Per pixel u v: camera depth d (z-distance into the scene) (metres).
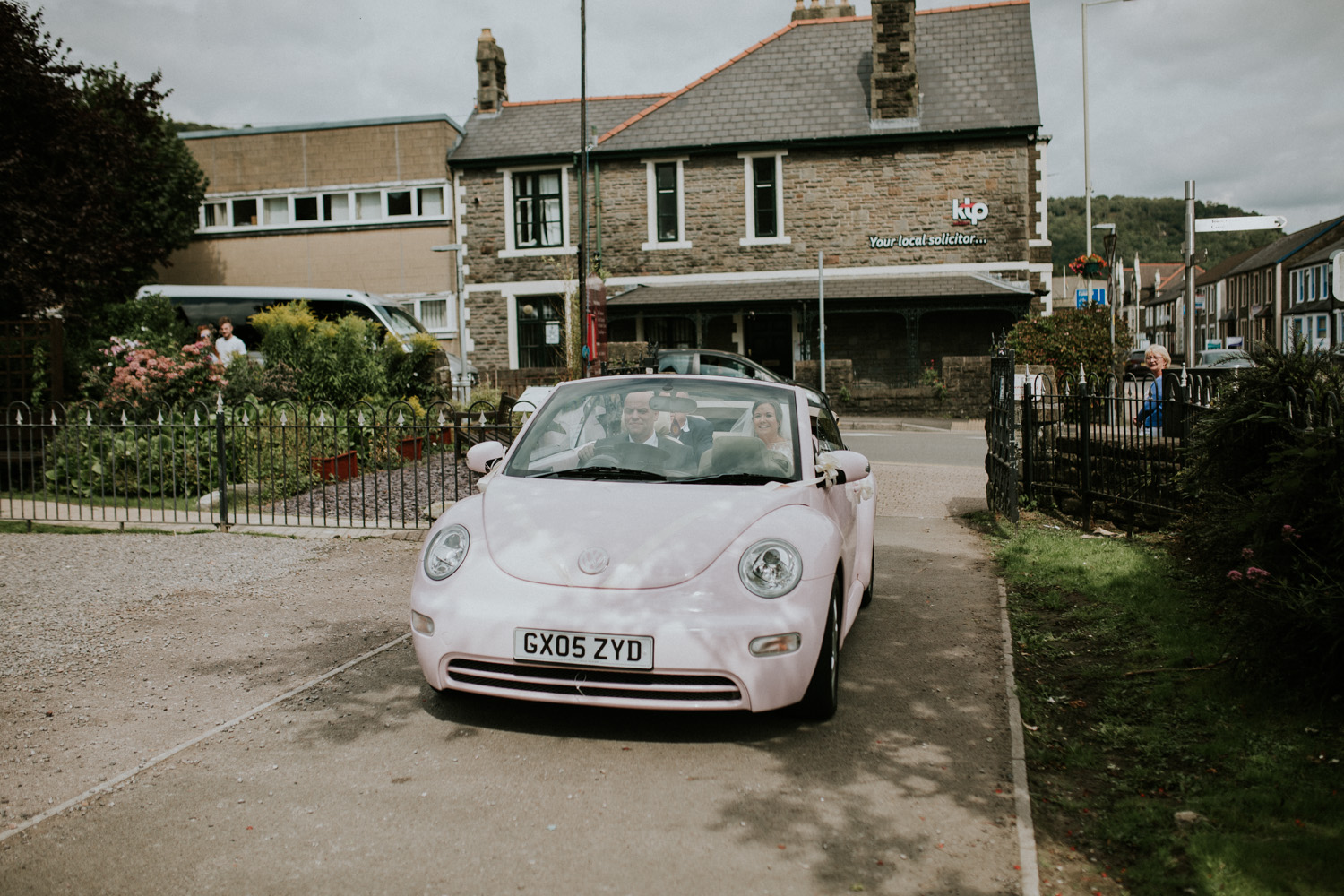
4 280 16.22
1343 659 4.13
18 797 3.55
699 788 3.67
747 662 3.86
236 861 3.11
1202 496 6.16
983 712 4.50
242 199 30.09
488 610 3.97
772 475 4.72
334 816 3.43
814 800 3.58
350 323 15.77
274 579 7.19
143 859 3.11
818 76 28.09
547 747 4.05
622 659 3.84
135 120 25.53
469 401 18.41
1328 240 70.19
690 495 4.48
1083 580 6.89
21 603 6.43
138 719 4.36
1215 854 3.07
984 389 23.88
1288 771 3.63
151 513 9.48
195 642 5.58
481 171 28.67
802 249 27.12
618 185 27.92
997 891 2.97
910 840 3.28
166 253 26.36
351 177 29.66
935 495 11.76
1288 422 5.14
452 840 3.26
